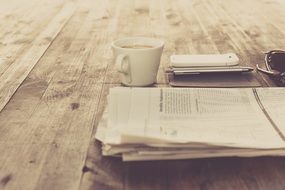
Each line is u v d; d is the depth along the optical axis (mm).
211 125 649
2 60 1005
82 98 796
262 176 588
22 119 725
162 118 663
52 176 592
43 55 1036
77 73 916
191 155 599
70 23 1341
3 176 594
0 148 648
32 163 617
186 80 849
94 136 674
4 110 756
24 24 1340
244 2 1667
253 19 1383
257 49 1062
